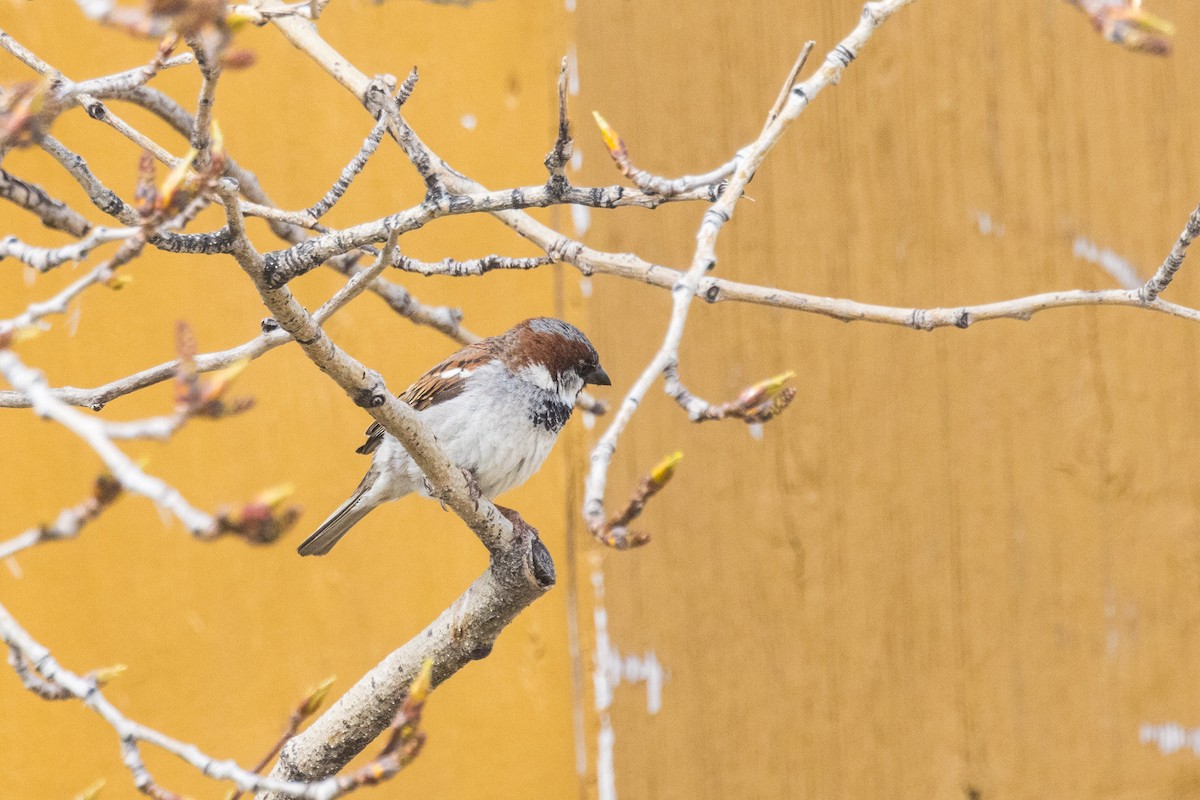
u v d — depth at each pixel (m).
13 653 4.16
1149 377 9.68
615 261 6.72
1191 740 9.48
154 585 9.60
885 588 9.85
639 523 10.20
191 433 9.66
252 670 9.74
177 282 9.78
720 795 9.95
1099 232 9.74
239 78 9.88
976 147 9.88
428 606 9.97
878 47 10.03
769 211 10.10
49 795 9.35
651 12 10.37
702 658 10.05
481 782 10.05
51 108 3.57
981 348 9.84
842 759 9.81
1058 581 9.68
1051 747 9.60
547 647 10.20
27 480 9.46
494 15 10.42
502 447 8.09
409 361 10.12
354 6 10.10
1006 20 9.90
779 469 10.02
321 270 10.07
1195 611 9.54
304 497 9.91
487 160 10.30
